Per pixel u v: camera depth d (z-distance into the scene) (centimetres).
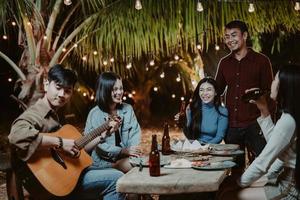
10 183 398
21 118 398
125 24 662
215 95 519
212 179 341
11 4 641
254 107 516
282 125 349
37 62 642
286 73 351
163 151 446
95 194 416
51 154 395
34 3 683
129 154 467
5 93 1238
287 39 1073
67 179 393
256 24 675
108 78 482
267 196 369
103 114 482
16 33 941
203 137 520
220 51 912
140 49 669
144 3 654
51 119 417
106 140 482
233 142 530
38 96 635
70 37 672
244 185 366
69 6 715
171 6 655
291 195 353
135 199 429
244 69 523
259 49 872
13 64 646
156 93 1279
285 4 682
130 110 501
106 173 415
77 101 1050
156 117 1236
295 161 353
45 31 654
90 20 673
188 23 665
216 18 680
